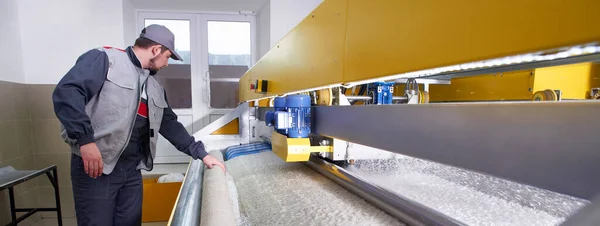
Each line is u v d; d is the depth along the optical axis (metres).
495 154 0.28
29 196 2.31
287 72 0.80
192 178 1.00
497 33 0.23
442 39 0.27
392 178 1.00
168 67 2.97
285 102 0.97
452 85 1.45
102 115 1.10
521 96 1.12
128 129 1.18
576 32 0.18
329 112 0.73
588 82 1.09
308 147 0.97
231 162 1.42
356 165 1.18
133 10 2.80
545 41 0.20
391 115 0.45
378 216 0.71
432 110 0.36
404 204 0.68
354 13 0.42
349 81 0.44
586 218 0.22
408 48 0.32
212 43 3.04
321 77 0.55
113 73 1.11
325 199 0.84
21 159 2.21
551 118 0.23
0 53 2.04
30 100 2.31
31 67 2.32
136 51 1.21
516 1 0.21
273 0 2.62
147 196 2.06
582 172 0.21
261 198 0.86
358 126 0.56
